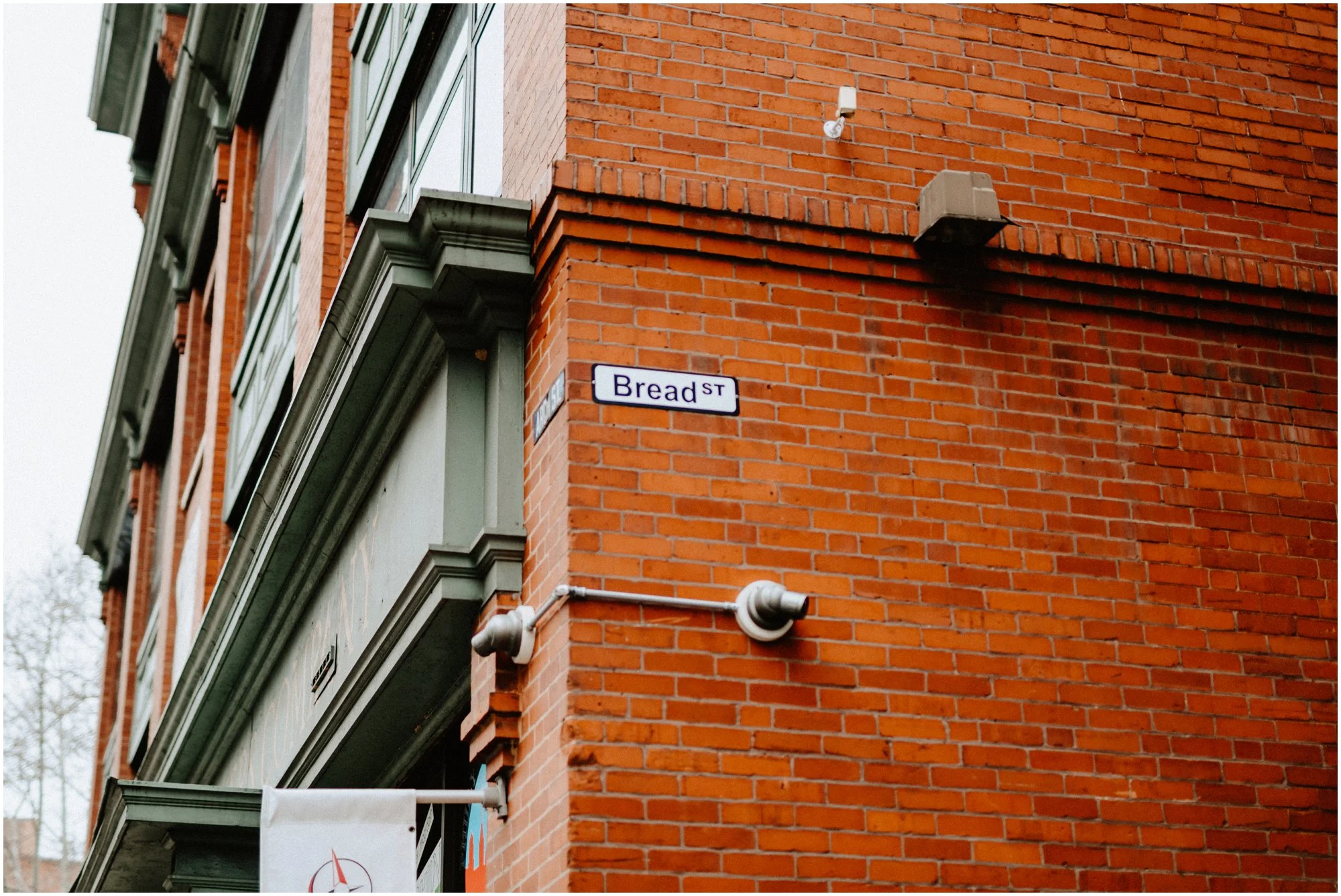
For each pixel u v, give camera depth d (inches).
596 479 243.6
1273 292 293.1
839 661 244.8
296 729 422.3
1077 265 282.2
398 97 440.5
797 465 254.5
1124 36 306.2
